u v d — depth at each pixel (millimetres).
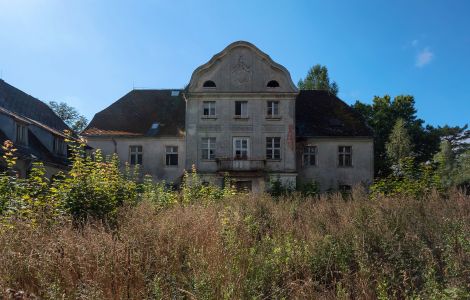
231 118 30578
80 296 4297
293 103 30656
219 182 30047
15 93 26828
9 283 4680
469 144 49906
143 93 36438
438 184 15609
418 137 47938
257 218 9383
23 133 22312
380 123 48156
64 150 28250
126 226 7062
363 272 5133
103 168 11922
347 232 6875
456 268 4758
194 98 30766
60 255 5168
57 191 8984
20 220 6605
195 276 4711
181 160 32219
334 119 33031
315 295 4906
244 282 4801
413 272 5164
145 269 5242
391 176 17469
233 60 30797
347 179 31375
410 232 6645
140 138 32438
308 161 31766
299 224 8742
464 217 7691
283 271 5383
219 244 6004
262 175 29703
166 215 8609
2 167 18422
